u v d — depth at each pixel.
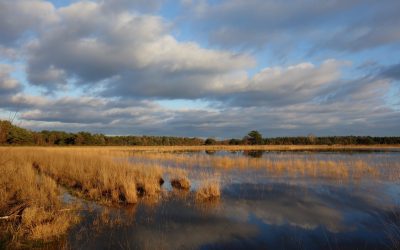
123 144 86.69
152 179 14.49
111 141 85.38
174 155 33.28
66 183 15.24
